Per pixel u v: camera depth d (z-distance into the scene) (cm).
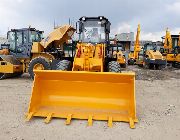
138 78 1641
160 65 2505
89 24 1087
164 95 1027
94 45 1010
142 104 846
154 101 902
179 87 1269
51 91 696
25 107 763
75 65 939
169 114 729
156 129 599
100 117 641
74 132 570
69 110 668
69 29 1470
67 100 685
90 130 582
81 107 673
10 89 1073
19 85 1188
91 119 630
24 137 535
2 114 687
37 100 682
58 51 1420
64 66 973
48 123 619
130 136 553
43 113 655
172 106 828
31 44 1445
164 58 2514
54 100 688
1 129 577
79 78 675
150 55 2527
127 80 664
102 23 1084
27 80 1376
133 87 647
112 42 1222
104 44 1022
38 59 1327
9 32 1477
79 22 1090
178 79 1639
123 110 661
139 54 2941
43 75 684
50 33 1438
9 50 1484
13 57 1440
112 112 657
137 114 719
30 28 1457
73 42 1121
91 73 654
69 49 1308
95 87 680
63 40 1467
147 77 1720
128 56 3195
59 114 651
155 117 695
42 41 1430
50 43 1416
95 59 945
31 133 558
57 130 579
